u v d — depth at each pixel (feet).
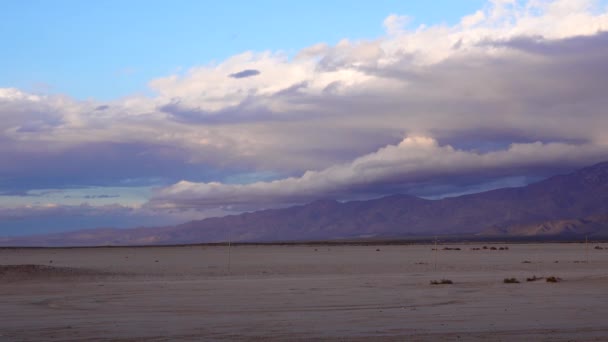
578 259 255.09
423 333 64.34
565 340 59.36
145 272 179.73
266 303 95.20
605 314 78.59
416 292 110.32
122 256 353.51
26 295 112.27
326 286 124.88
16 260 299.38
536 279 132.05
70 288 125.90
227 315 81.25
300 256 318.04
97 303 97.04
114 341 61.72
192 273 177.37
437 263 224.94
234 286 126.31
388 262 237.45
